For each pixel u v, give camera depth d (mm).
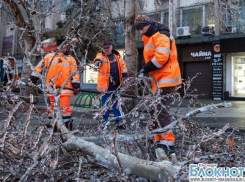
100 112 2771
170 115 3377
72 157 2648
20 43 3188
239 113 8977
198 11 18188
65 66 4574
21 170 2221
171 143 3260
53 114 2420
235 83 17359
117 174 2160
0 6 8711
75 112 6855
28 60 3004
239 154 3271
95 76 22250
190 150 2195
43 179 2287
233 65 17359
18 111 3062
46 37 8992
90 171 2441
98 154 2193
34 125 2881
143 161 2084
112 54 5781
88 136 3178
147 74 3748
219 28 17234
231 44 16594
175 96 3609
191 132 3867
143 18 3766
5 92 2568
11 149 2258
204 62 18328
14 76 2596
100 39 6359
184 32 18141
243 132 5367
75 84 4609
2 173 2344
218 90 17375
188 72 19016
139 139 2828
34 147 2346
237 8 12938
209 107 2107
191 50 18547
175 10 18719
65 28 8836
